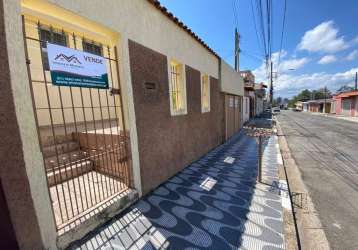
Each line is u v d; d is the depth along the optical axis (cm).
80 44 470
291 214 308
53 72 228
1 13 168
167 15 419
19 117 183
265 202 343
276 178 459
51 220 213
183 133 512
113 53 331
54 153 371
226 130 962
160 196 362
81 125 531
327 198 382
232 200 349
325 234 276
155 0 365
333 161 645
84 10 245
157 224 277
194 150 590
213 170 515
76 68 255
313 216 320
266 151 746
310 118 2858
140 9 345
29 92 191
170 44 443
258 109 3378
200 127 631
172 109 454
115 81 340
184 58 513
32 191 195
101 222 271
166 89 428
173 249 231
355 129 1505
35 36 453
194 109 581
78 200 302
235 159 627
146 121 362
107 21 278
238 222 284
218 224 278
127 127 322
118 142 351
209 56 704
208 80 699
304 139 1083
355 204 359
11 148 178
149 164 374
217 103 814
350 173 527
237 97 1240
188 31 512
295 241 248
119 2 299
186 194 371
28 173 191
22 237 188
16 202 182
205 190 389
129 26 319
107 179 374
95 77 284
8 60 174
